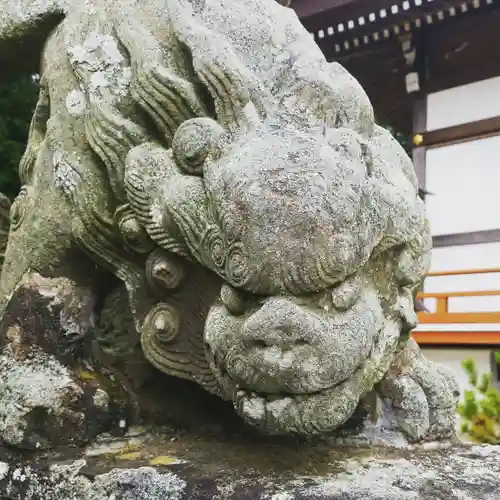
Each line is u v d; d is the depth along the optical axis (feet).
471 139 15.65
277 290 2.13
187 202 2.44
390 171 2.56
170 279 2.66
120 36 3.06
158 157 2.68
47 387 2.90
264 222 2.10
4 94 7.09
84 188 2.98
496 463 2.68
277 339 2.05
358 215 2.19
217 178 2.29
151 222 2.62
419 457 2.76
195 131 2.49
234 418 3.09
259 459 2.59
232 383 2.31
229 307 2.26
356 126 2.62
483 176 15.52
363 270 2.39
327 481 2.29
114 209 2.94
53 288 3.21
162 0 3.02
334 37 15.55
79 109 3.08
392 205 2.41
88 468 2.59
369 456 2.71
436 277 16.35
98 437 2.96
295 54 2.63
